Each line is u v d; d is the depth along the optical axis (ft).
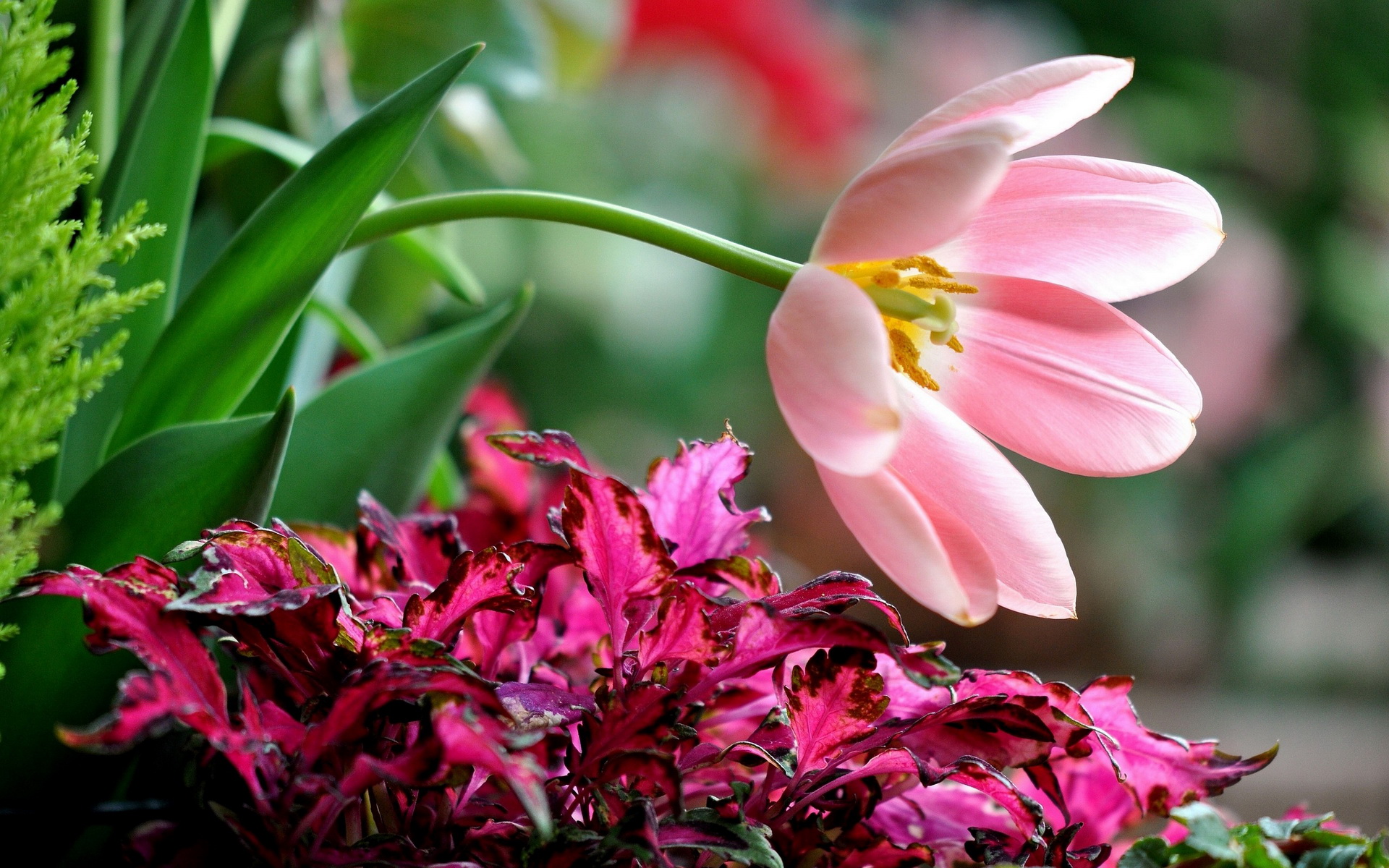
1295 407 12.31
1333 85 12.91
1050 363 3.28
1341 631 11.87
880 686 3.12
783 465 10.81
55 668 3.13
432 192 4.13
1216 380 11.47
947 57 12.19
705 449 3.27
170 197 3.38
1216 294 11.57
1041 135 3.22
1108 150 11.78
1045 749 3.14
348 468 3.39
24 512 3.04
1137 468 3.28
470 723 2.98
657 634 3.13
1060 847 3.14
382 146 3.22
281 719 3.05
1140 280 3.28
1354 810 8.52
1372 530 13.14
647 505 3.26
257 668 3.17
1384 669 11.39
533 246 9.43
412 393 3.43
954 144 3.12
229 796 3.11
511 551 3.15
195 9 3.38
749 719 3.23
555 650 3.30
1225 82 12.93
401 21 4.20
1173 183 3.23
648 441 10.55
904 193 3.13
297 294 3.25
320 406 3.40
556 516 3.19
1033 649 10.53
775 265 3.22
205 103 3.39
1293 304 12.05
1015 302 3.29
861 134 11.84
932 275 3.29
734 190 11.37
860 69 11.92
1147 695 10.71
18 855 3.13
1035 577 3.22
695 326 10.80
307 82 3.90
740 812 3.07
